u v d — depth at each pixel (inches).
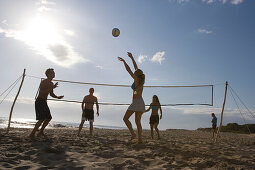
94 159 128.5
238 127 1045.8
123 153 147.8
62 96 211.9
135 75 187.8
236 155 166.6
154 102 293.6
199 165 127.6
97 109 282.2
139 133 189.5
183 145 206.2
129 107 188.2
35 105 193.8
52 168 105.7
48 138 183.3
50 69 199.2
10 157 118.5
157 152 154.3
